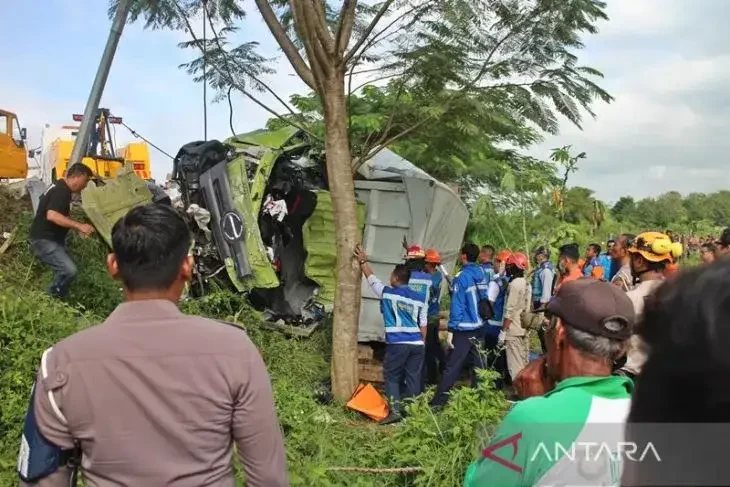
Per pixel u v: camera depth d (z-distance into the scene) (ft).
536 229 45.01
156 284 6.31
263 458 6.28
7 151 49.39
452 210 29.30
